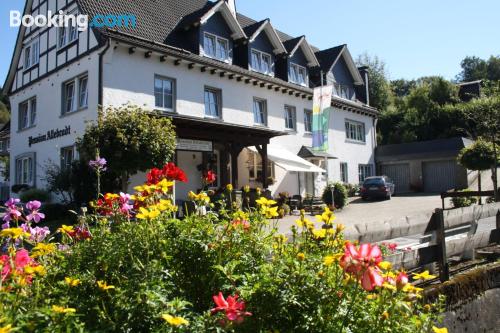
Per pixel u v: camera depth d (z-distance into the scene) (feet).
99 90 48.88
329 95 69.92
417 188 100.99
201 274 8.59
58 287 7.82
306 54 80.89
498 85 92.68
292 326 7.32
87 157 42.37
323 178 81.35
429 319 8.64
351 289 7.48
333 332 7.02
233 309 6.01
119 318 6.73
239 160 65.77
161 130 41.86
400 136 128.36
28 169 65.26
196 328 6.22
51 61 60.23
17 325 5.72
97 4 55.01
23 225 9.92
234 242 8.78
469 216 19.30
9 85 71.92
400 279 7.11
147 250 8.10
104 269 8.16
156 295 6.65
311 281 7.43
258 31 69.56
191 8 69.05
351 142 92.89
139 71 52.54
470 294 14.79
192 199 9.91
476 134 107.14
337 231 9.20
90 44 51.93
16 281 6.77
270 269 7.70
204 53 61.82
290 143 74.59
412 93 142.10
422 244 20.72
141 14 59.41
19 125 68.80
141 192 10.21
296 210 61.41
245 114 66.23
